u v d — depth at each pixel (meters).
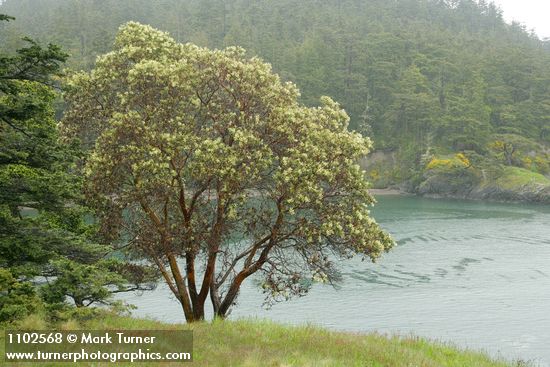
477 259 50.50
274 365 12.46
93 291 13.91
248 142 20.08
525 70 135.88
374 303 36.84
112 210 21.62
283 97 22.34
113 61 22.19
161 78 20.66
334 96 130.62
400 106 127.31
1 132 14.65
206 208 22.56
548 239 60.94
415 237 61.88
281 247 21.84
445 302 37.12
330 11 183.62
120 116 19.91
